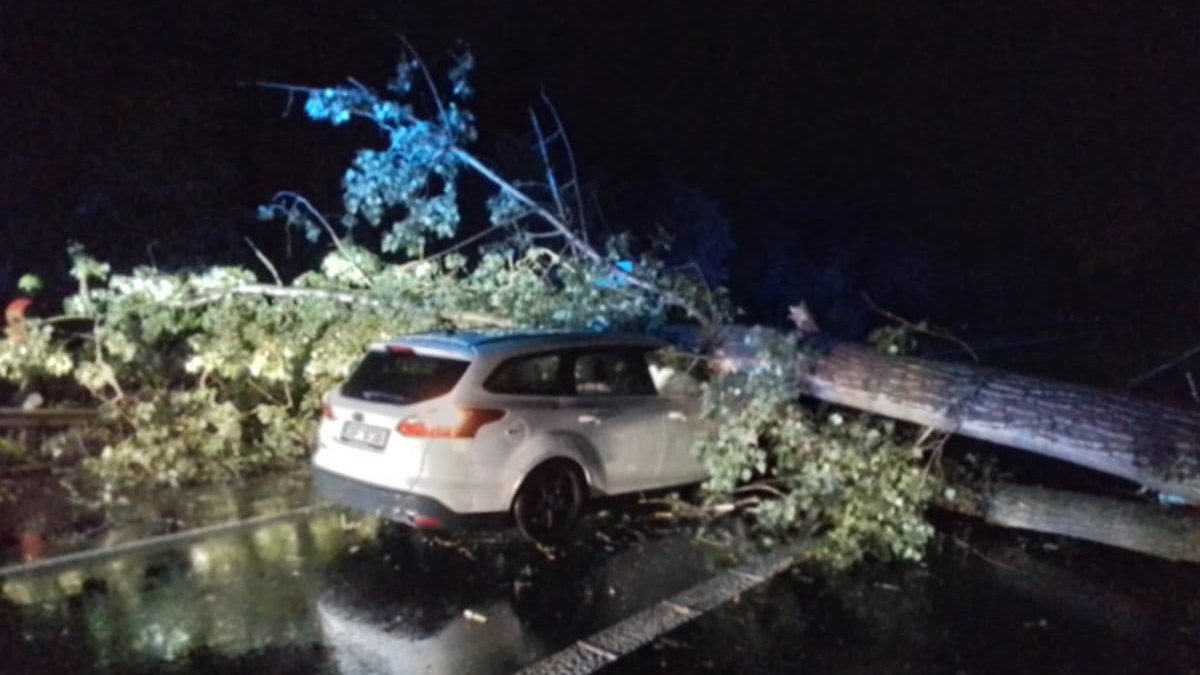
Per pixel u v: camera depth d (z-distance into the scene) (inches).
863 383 323.6
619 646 232.8
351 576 272.5
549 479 295.4
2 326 522.3
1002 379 311.1
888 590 271.6
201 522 312.7
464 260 408.8
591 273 381.7
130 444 359.3
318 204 637.9
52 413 385.1
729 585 272.5
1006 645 237.3
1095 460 295.4
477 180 655.8
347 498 285.6
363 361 302.2
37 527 301.6
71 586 260.8
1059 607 260.8
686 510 334.6
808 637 239.8
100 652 223.5
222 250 593.9
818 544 307.4
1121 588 275.1
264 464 377.7
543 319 380.5
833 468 308.0
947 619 252.2
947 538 317.7
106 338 386.3
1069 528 309.9
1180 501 308.8
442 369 285.1
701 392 334.6
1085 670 225.1
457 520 277.3
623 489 312.0
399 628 239.9
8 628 234.5
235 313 394.0
